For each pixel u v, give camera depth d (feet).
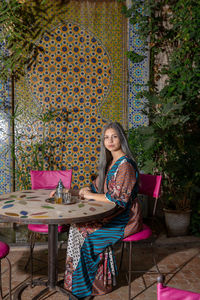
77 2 14.75
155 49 15.23
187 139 13.60
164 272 9.78
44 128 14.78
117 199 7.54
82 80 15.03
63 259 10.81
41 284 8.50
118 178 7.79
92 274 7.82
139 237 7.98
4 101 13.82
